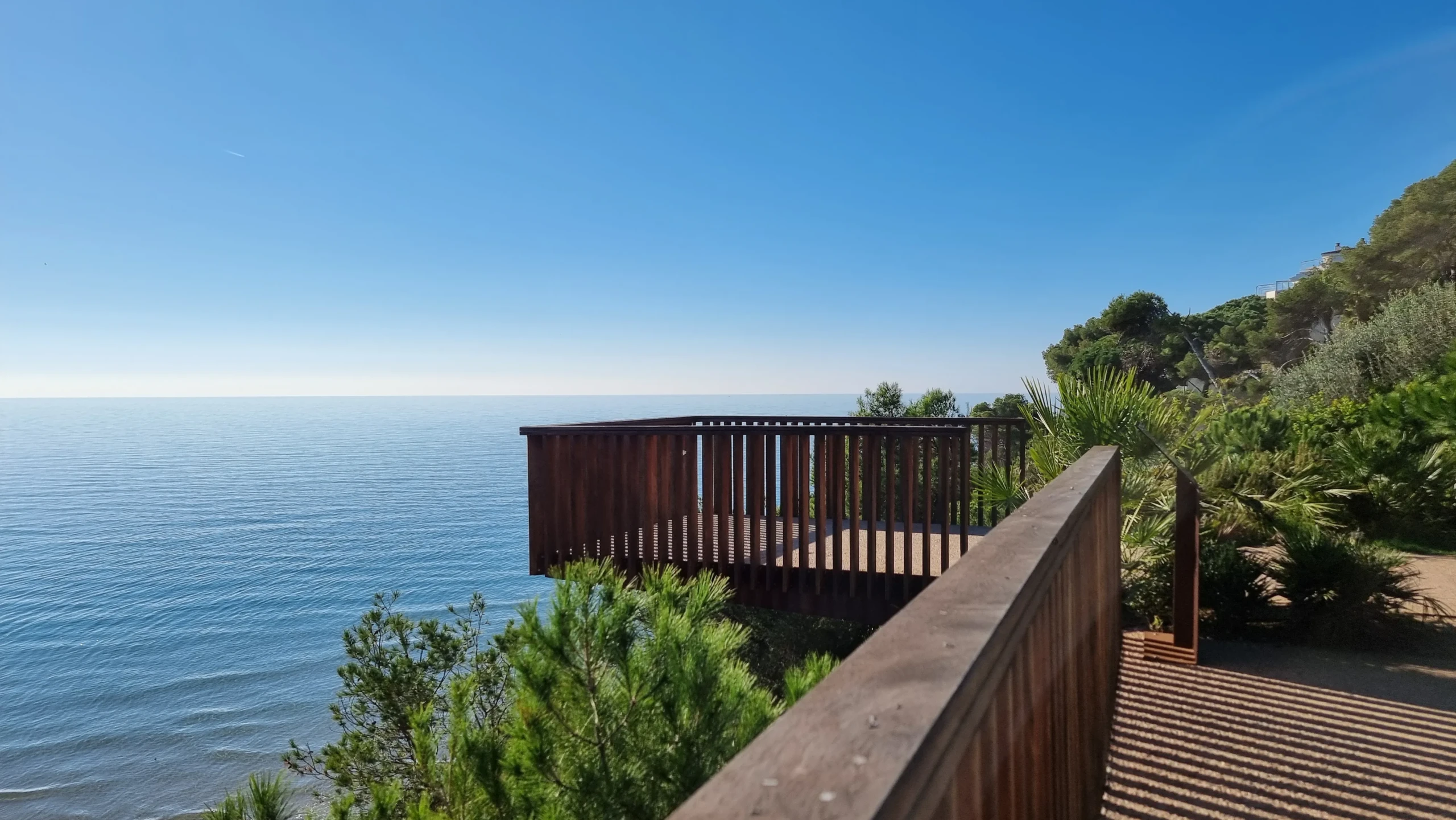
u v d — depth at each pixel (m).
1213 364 33.62
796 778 0.62
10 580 84.62
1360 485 8.57
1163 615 5.52
